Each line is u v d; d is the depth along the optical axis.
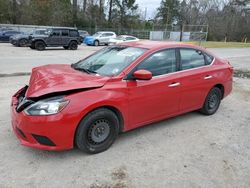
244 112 5.64
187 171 3.21
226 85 5.38
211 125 4.75
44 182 2.88
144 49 4.07
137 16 57.22
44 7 42.09
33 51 17.97
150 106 3.95
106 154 3.53
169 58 4.24
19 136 3.33
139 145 3.83
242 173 3.22
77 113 3.16
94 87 3.34
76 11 47.00
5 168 3.10
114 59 4.05
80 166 3.22
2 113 4.83
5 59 12.62
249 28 56.22
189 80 4.47
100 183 2.91
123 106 3.59
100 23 51.69
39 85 3.37
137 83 3.72
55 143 3.13
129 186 2.88
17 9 42.38
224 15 58.69
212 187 2.92
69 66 4.46
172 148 3.79
